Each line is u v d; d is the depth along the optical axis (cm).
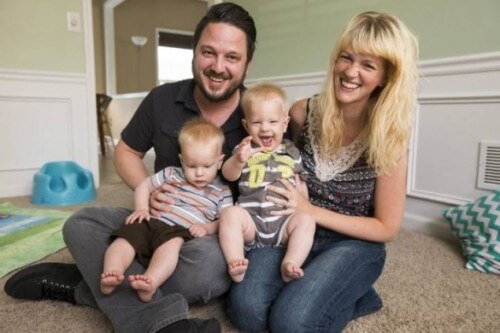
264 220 106
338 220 104
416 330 101
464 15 166
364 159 104
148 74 669
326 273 95
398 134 99
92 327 99
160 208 110
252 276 98
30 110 249
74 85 261
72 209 215
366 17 97
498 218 144
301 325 85
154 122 127
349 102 100
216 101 119
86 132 269
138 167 131
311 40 237
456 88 171
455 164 174
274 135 112
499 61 156
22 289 109
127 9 628
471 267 142
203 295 101
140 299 89
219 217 111
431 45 180
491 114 160
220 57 109
